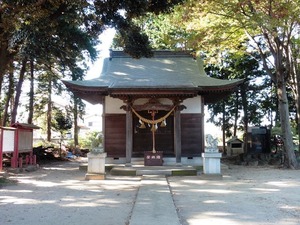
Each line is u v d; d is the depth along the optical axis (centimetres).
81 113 3108
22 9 853
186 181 1229
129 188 1052
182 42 1805
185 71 1936
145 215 649
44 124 3409
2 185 1088
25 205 768
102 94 1758
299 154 2059
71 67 1969
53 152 2605
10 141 1484
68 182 1190
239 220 621
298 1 1410
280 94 1848
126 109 1598
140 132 1780
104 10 1006
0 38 1079
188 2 1497
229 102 3198
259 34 1922
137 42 1237
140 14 998
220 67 2930
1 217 644
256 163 2048
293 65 2116
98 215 664
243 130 3306
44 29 1084
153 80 1755
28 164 1666
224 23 1633
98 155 1290
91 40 1589
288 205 768
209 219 630
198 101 1788
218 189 1032
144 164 1554
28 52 1480
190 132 1767
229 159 2503
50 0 831
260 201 821
